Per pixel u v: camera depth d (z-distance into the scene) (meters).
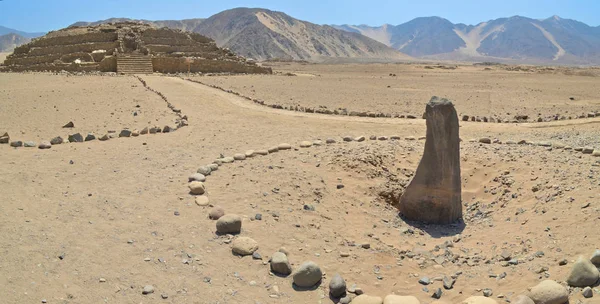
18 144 12.46
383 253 7.36
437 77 46.84
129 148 12.63
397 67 70.19
